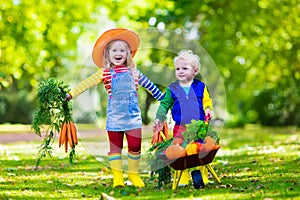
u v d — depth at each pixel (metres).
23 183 7.37
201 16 20.42
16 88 29.31
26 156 11.67
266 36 20.50
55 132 7.21
